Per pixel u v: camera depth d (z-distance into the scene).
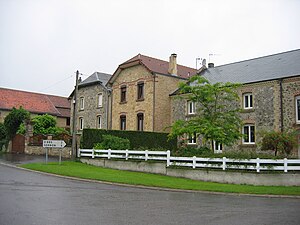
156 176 19.55
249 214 9.73
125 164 22.41
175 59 34.41
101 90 39.06
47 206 9.75
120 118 35.53
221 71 33.12
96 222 8.15
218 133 20.42
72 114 43.19
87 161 24.72
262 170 17.34
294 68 25.80
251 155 18.36
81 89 42.06
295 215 9.73
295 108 24.22
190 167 19.36
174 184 16.34
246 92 27.17
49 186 13.95
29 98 51.66
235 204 11.54
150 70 32.44
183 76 35.34
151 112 32.19
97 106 39.28
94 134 26.33
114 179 17.14
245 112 26.91
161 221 8.51
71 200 10.98
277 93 25.27
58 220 8.17
